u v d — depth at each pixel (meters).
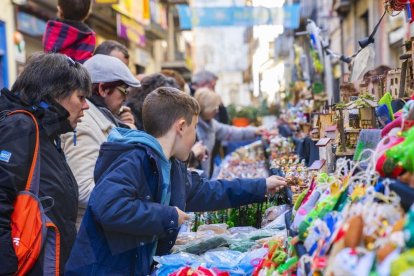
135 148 2.39
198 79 7.75
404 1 2.71
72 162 3.09
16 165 2.58
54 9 12.72
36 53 2.90
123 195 2.29
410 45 2.70
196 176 2.89
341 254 1.37
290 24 9.73
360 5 9.80
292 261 1.88
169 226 2.34
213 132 6.38
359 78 3.66
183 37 28.95
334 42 12.26
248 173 5.98
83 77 2.83
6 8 10.56
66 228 2.76
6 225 2.55
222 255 2.50
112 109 3.50
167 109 2.49
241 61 34.66
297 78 8.82
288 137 6.05
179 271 2.21
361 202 1.61
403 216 1.50
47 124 2.71
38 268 2.63
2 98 2.76
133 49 18.81
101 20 15.05
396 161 1.60
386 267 1.25
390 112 2.47
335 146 2.73
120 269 2.37
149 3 15.05
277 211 3.08
